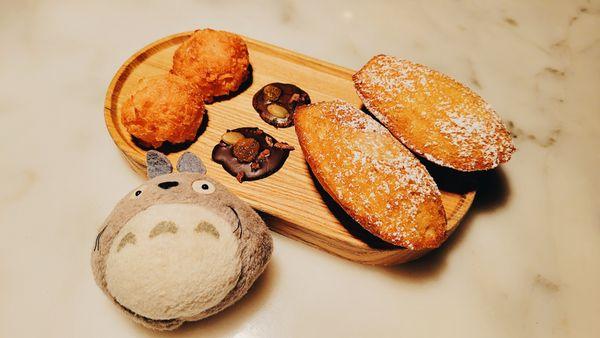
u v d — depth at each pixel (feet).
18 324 0.57
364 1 0.91
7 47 0.82
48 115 0.75
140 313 0.46
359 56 0.84
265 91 0.72
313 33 0.86
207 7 0.88
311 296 0.60
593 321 0.60
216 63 0.67
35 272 0.61
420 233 0.53
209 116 0.69
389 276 0.61
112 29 0.85
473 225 0.66
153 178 0.52
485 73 0.83
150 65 0.74
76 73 0.80
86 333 0.57
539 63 0.85
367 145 0.56
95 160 0.70
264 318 0.58
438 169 0.64
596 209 0.68
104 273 0.46
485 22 0.90
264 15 0.88
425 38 0.87
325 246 0.61
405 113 0.62
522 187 0.70
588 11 0.91
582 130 0.77
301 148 0.62
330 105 0.61
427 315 0.59
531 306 0.61
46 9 0.87
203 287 0.45
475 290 0.61
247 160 0.64
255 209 0.59
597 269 0.64
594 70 0.84
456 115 0.61
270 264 0.61
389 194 0.53
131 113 0.62
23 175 0.69
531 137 0.76
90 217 0.65
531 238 0.65
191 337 0.56
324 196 0.62
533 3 0.91
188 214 0.46
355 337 0.57
